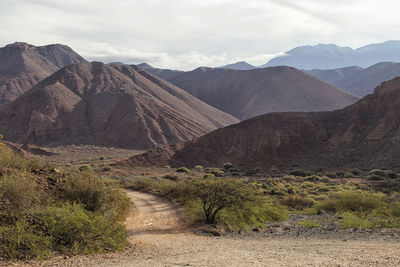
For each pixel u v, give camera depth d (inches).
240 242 398.9
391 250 293.0
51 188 446.0
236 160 3612.2
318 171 2930.6
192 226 559.5
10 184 321.1
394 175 2237.9
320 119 3959.2
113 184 709.3
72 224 307.7
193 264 237.5
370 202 753.0
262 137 3786.9
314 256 269.3
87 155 5211.6
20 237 263.1
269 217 667.4
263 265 229.3
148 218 666.2
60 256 269.1
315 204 944.9
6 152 472.1
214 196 568.7
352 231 487.2
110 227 349.7
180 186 1030.4
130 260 263.0
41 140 6628.9
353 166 2876.5
